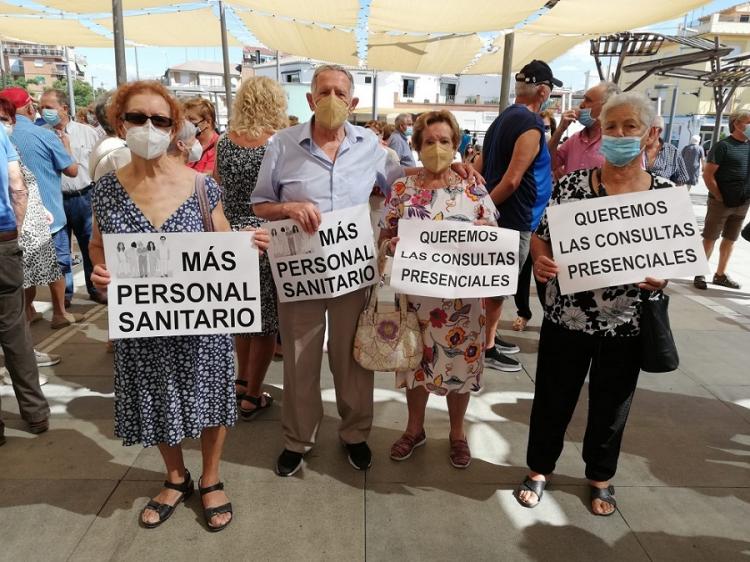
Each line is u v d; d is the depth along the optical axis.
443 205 2.51
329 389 3.62
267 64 38.41
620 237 2.21
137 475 2.69
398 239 2.53
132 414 2.22
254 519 2.40
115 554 2.19
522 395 3.62
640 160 2.20
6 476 2.66
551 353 2.41
